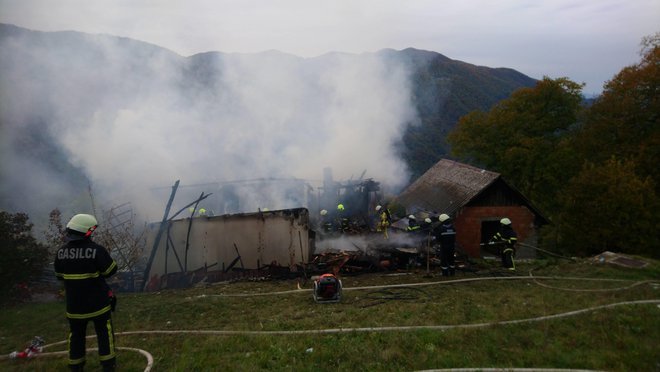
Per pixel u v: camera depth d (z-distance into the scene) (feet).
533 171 106.83
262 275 39.88
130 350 18.13
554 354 15.72
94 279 14.97
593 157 100.17
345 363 15.72
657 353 15.30
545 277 33.81
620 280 31.19
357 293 30.37
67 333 22.30
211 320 24.26
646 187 65.57
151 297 33.12
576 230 65.10
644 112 92.38
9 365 17.58
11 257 31.09
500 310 23.07
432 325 20.51
